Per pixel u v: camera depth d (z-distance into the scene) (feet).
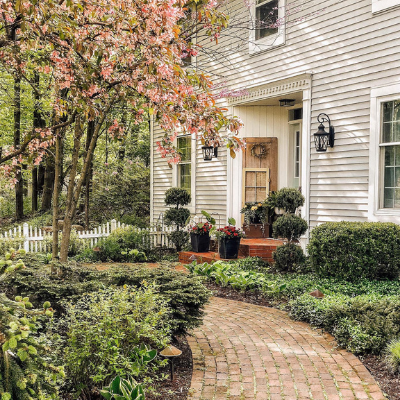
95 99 16.15
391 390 13.08
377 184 26.78
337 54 29.14
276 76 33.83
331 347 16.75
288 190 29.01
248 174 39.06
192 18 20.35
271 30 34.35
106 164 55.72
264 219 38.17
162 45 12.74
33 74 34.35
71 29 13.73
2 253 35.22
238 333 18.37
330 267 24.58
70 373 11.76
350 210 28.48
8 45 14.74
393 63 25.89
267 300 23.84
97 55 14.70
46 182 61.77
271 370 14.56
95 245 39.37
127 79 14.85
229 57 38.09
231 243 33.50
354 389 13.17
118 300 13.32
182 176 45.34
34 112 52.06
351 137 28.37
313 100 30.89
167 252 41.09
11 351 7.65
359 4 27.71
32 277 15.93
